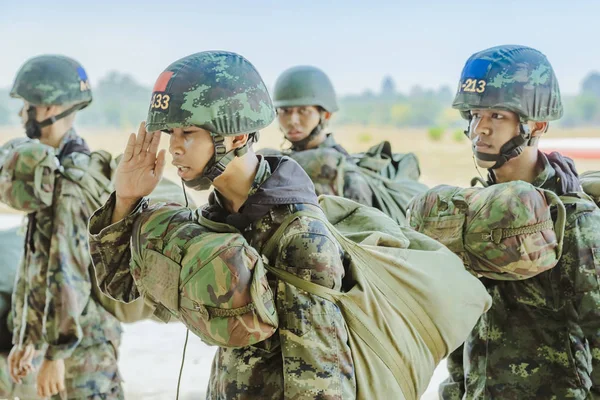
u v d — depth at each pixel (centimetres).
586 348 238
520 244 215
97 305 337
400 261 196
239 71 183
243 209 186
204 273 174
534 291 236
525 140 238
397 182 422
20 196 325
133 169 196
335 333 175
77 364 333
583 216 228
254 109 183
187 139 181
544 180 239
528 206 216
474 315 207
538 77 238
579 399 234
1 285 388
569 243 227
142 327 649
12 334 386
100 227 204
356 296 183
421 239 216
